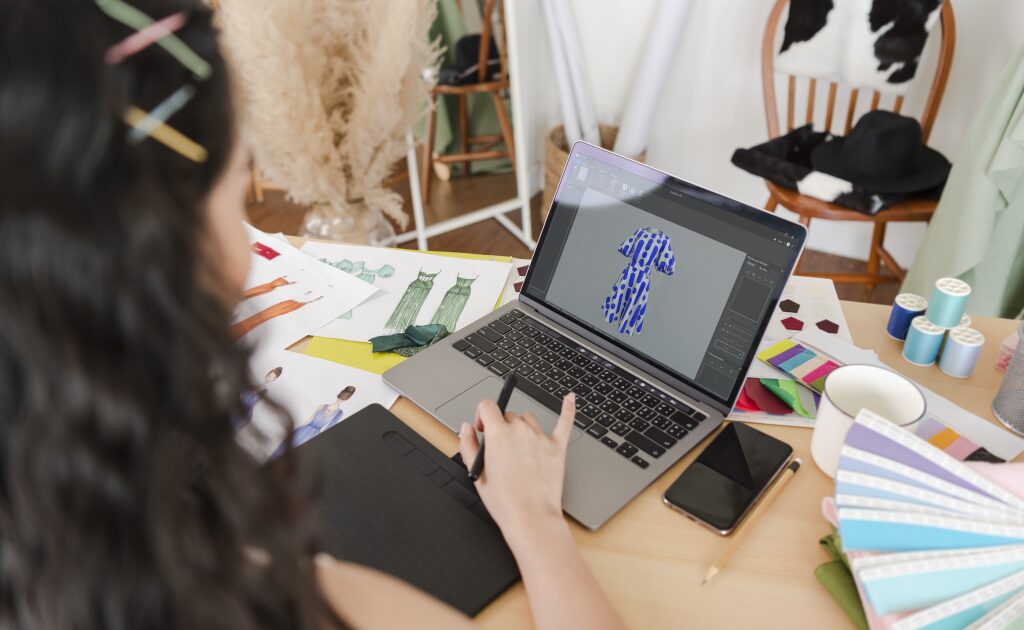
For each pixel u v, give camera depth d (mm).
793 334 1007
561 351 943
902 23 1976
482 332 977
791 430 860
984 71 2229
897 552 590
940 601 560
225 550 329
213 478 323
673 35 2359
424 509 726
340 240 1475
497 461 719
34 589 304
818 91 2461
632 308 929
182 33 297
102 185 268
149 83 282
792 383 907
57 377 274
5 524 300
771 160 2062
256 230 1224
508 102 3035
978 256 1706
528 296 1022
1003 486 627
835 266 2633
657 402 866
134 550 303
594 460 790
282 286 1096
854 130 2006
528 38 2719
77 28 263
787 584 678
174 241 287
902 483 622
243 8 1187
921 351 943
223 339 315
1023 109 1551
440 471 775
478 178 3139
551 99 2992
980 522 589
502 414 772
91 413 281
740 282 850
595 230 970
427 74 1969
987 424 850
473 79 2619
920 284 1881
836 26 2053
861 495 622
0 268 266
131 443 292
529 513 681
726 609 655
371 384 914
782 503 761
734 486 768
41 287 267
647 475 777
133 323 280
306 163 1331
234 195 343
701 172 2793
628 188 946
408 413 870
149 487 298
